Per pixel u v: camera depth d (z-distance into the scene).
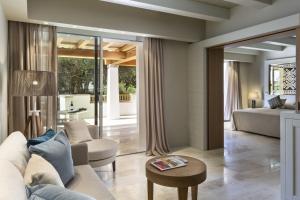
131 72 11.34
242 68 9.06
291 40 6.21
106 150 3.23
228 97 8.94
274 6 3.69
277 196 2.78
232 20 4.41
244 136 6.32
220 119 5.11
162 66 4.86
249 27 3.88
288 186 2.64
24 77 2.79
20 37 3.55
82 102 4.39
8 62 3.48
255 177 3.37
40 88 2.87
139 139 4.96
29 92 2.80
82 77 4.39
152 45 4.71
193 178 2.14
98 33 4.28
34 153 1.85
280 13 3.61
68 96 4.27
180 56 5.17
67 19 3.65
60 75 4.23
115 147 3.45
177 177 2.11
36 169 1.49
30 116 3.33
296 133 2.58
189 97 5.26
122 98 10.87
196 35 4.94
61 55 4.23
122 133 6.58
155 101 4.74
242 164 3.96
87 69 4.41
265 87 8.34
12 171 1.29
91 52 4.42
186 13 4.00
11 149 1.76
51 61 3.79
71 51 4.30
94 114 4.46
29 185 1.34
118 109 9.34
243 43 4.38
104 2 3.95
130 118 9.68
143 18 4.33
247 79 9.15
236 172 3.58
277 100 7.37
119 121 8.79
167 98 5.03
